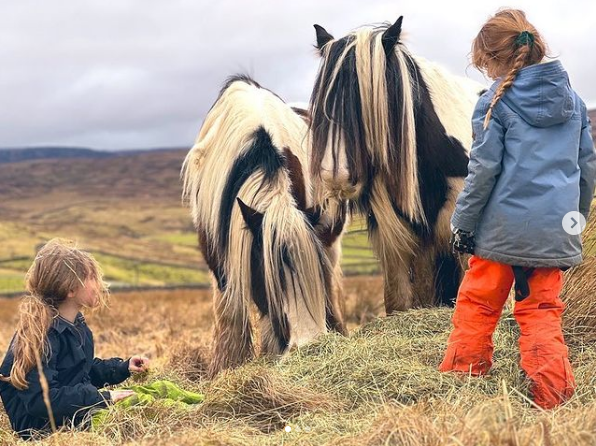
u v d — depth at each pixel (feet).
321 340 15.08
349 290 44.29
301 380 13.17
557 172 11.85
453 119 18.07
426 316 16.96
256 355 18.30
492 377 12.75
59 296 12.80
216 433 10.03
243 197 16.99
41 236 307.17
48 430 12.32
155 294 72.33
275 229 15.67
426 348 14.48
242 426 11.19
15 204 561.02
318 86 16.20
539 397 11.69
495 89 12.28
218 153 18.70
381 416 9.85
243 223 16.47
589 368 12.62
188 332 31.65
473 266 12.68
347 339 15.30
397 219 17.11
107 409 12.28
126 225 404.77
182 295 69.56
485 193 12.05
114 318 40.32
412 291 18.39
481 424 8.81
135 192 609.42
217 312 18.90
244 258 16.48
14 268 189.88
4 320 49.98
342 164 15.53
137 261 212.02
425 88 17.79
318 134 15.96
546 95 11.72
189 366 20.12
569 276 15.61
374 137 15.98
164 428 11.19
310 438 9.99
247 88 20.11
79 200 568.41
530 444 8.38
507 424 8.55
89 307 13.24
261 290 16.55
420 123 17.24
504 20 12.44
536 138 11.81
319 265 15.75
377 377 12.61
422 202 17.57
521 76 11.97
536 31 12.34
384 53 16.10
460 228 12.42
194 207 19.85
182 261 230.48
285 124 19.11
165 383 13.66
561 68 11.83
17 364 12.20
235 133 18.35
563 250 11.88
